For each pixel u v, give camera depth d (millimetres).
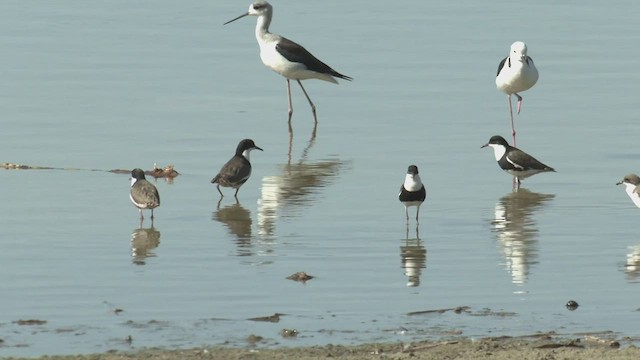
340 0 33000
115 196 17859
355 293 13602
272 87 25562
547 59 27344
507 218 16828
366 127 22453
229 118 22984
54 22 30391
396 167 19734
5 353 11477
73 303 13180
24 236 15750
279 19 30891
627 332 12250
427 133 21953
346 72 26344
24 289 13656
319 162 20109
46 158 19875
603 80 25609
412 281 14062
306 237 15883
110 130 21750
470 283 14000
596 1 33031
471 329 12336
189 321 12578
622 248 15445
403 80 25750
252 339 11977
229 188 18500
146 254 15078
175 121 22547
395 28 30078
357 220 16719
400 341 11883
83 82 25141
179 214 17000
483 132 21984
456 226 16453
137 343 11828
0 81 25031
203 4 32531
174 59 27297
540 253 15211
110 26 30094
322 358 11195
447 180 18953
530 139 21453
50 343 11812
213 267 14562
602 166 19750
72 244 15445
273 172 19484
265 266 14617
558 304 13242
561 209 17344
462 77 25953
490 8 32250
